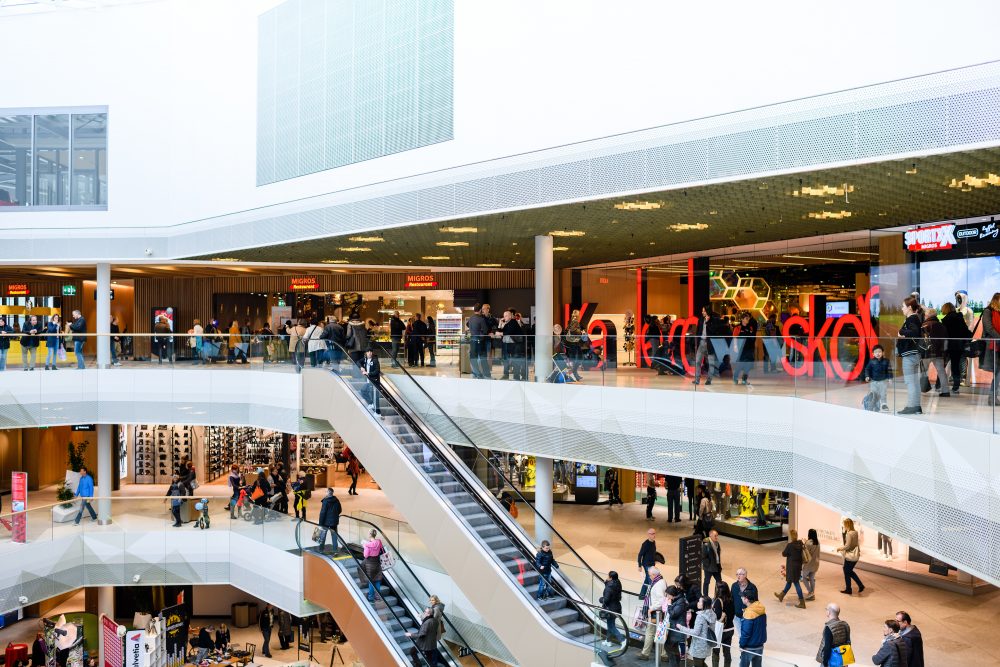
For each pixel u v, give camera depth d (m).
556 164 17.56
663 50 15.64
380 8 21.78
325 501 23.06
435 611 18.41
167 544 25.53
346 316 36.94
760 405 17.00
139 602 30.03
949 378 11.30
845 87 13.07
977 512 10.45
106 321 29.84
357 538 22.77
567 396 20.22
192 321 38.44
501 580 18.02
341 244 25.64
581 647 16.30
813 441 15.62
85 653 26.62
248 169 26.44
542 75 17.84
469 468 21.14
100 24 29.05
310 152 24.14
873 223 20.58
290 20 24.88
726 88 14.69
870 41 12.76
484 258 30.88
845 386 14.46
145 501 26.19
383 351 24.00
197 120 28.00
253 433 35.69
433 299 37.00
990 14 11.42
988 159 12.63
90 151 29.19
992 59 11.42
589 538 25.75
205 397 26.83
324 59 23.62
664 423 18.53
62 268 33.16
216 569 25.42
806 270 26.61
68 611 30.23
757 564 23.23
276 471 27.86
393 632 19.97
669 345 18.48
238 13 26.84
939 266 19.47
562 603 17.95
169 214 28.78
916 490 11.96
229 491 32.72
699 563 19.08
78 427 34.81
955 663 16.05
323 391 23.53
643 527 27.19
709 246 26.91
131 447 35.12
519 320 23.08
